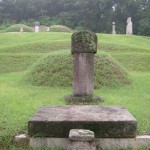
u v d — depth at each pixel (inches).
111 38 868.0
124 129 151.9
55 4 2167.8
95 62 366.3
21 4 2201.0
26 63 531.8
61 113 170.2
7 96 279.9
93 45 266.8
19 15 2217.0
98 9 1923.0
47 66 373.4
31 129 153.6
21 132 167.5
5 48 660.1
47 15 2172.7
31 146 151.8
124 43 800.3
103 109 183.0
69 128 151.4
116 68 374.0
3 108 228.1
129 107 233.1
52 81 349.1
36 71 378.3
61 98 271.3
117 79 354.9
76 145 138.9
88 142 139.6
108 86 339.0
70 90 318.0
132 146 151.6
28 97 276.8
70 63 367.2
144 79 401.1
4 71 499.8
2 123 184.4
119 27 1830.7
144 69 516.4
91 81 270.5
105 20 1900.8
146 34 1636.3
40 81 354.6
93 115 164.4
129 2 1818.4
